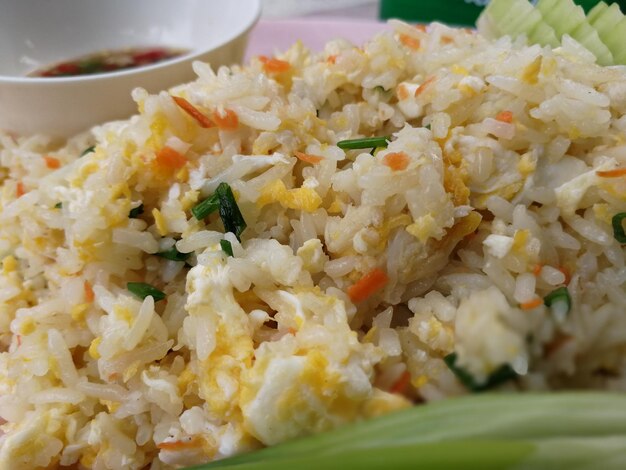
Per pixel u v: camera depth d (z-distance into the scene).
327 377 0.11
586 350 0.08
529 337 0.08
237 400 0.11
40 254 0.15
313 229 0.13
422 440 0.07
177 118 0.14
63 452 0.13
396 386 0.11
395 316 0.13
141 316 0.12
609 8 0.17
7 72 0.21
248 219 0.13
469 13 0.27
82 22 0.22
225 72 0.16
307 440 0.08
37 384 0.13
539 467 0.07
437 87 0.14
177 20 0.23
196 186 0.13
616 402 0.07
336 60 0.15
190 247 0.13
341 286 0.12
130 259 0.14
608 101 0.13
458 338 0.09
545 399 0.07
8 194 0.16
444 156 0.13
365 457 0.07
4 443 0.12
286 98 0.15
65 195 0.14
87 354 0.14
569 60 0.15
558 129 0.13
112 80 0.18
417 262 0.12
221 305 0.12
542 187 0.13
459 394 0.08
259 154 0.13
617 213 0.12
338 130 0.14
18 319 0.14
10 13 0.21
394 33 0.17
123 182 0.13
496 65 0.14
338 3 0.32
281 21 0.24
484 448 0.07
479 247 0.13
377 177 0.12
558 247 0.13
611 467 0.06
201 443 0.11
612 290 0.12
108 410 0.13
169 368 0.13
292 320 0.12
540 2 0.18
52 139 0.19
